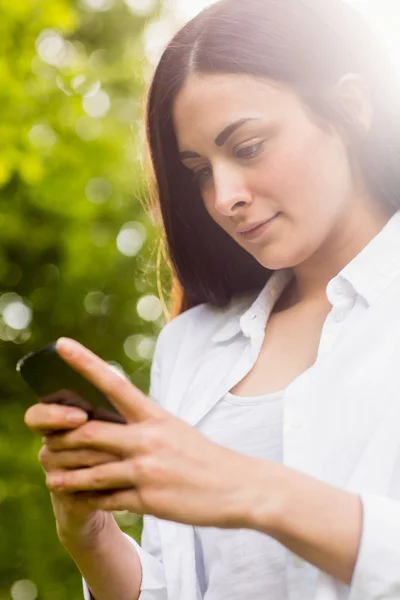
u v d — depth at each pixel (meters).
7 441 9.94
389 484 1.59
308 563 1.59
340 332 1.80
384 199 1.93
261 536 1.77
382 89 1.92
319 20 1.91
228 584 1.80
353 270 1.83
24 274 10.75
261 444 1.82
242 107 1.83
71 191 9.33
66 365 1.36
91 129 9.07
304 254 1.87
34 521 9.79
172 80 1.90
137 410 1.39
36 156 7.19
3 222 9.66
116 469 1.39
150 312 10.91
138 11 11.46
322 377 1.74
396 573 1.40
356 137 1.90
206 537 1.90
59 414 1.41
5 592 9.80
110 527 1.92
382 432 1.62
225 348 2.09
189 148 1.91
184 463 1.37
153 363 2.33
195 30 1.90
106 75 9.44
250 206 1.84
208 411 1.94
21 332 10.88
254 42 1.85
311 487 1.42
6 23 6.94
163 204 2.20
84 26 11.40
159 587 1.97
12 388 10.71
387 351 1.71
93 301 10.81
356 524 1.42
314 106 1.85
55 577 9.80
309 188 1.83
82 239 9.85
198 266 2.24
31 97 7.45
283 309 2.06
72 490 1.44
